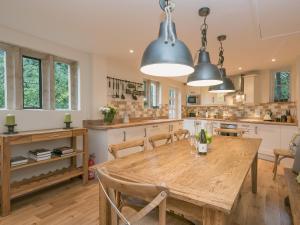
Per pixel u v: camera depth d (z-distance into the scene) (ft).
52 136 8.16
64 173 9.07
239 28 7.58
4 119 7.84
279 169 11.80
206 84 6.88
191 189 3.40
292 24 7.23
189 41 8.95
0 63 8.19
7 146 6.75
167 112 18.92
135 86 14.96
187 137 9.16
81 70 11.04
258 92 16.10
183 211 3.64
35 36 8.73
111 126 10.85
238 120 15.94
